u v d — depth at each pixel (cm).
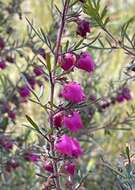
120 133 529
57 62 267
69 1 265
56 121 265
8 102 432
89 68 268
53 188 285
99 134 552
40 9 753
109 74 605
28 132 405
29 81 413
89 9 269
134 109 416
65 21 270
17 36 482
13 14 462
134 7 789
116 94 451
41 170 418
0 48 411
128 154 281
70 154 262
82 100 270
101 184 427
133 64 296
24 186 437
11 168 411
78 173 327
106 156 494
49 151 283
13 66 592
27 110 561
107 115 530
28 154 378
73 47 268
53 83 262
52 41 368
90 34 328
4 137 393
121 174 283
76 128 262
